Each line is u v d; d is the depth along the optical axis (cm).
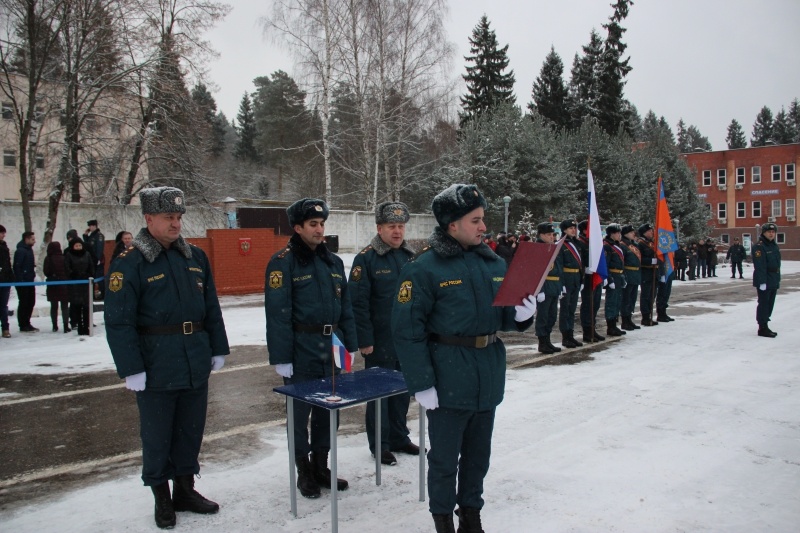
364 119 2712
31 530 384
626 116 4653
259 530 379
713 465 474
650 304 1218
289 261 441
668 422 583
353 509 408
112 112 2023
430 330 335
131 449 534
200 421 409
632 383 740
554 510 398
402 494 434
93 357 924
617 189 3353
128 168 2175
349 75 2672
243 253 1817
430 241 341
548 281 941
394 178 3155
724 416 600
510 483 443
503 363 346
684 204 3812
